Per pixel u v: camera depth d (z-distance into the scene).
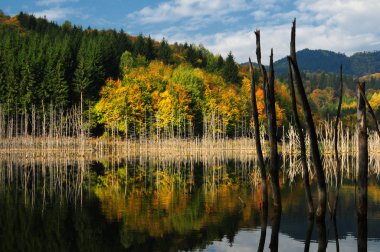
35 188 39.84
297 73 20.06
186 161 75.88
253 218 25.83
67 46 126.25
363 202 21.38
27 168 59.38
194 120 124.38
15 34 140.38
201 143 106.88
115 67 144.12
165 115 112.62
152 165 66.75
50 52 122.00
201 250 19.38
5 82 109.00
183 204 30.88
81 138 88.94
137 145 105.19
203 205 30.53
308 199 24.17
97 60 125.75
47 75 112.62
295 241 20.78
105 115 112.69
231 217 26.20
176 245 20.12
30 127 110.50
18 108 106.75
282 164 71.94
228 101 127.88
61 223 25.02
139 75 134.00
